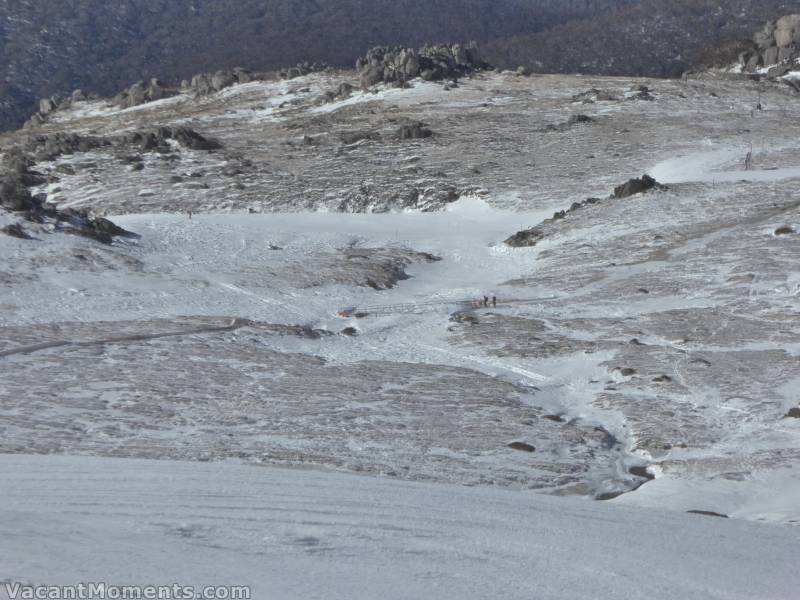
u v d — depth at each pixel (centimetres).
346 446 3108
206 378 4119
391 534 1631
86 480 2036
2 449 2925
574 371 4388
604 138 10994
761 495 2661
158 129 11944
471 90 14325
